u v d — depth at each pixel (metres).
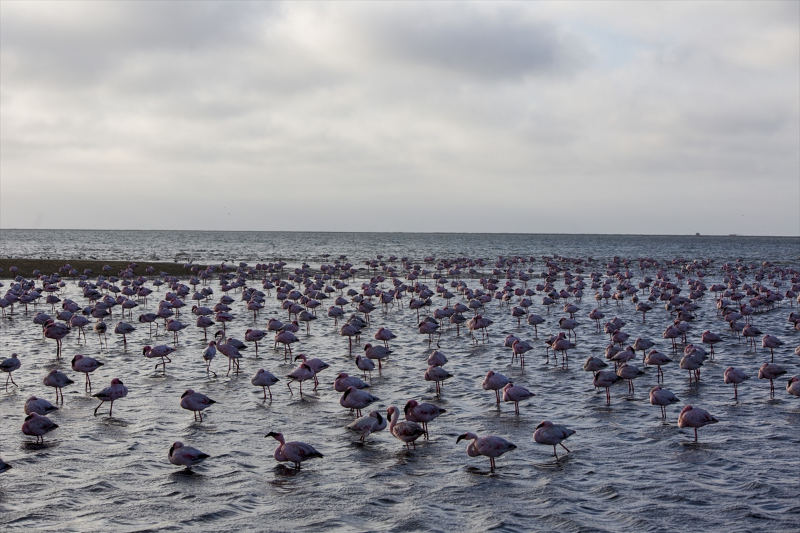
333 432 22.62
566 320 39.09
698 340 39.91
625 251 185.00
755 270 95.38
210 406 25.69
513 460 19.89
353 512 16.38
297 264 115.50
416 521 15.80
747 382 29.41
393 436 22.27
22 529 15.33
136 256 129.62
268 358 34.97
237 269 88.75
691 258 146.75
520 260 115.25
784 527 15.45
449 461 19.91
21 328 45.09
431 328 37.38
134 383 29.34
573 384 29.23
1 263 83.81
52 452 20.45
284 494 17.48
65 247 167.38
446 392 27.92
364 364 28.98
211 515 16.16
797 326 41.28
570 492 17.50
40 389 28.06
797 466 19.14
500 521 15.74
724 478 18.33
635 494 17.33
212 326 46.38
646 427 22.92
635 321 48.59
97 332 39.31
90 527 15.45
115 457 20.06
